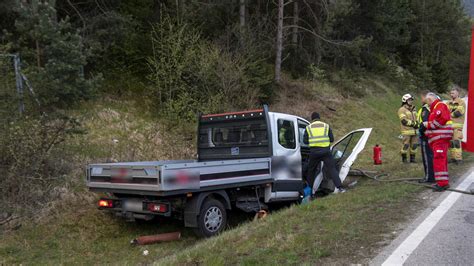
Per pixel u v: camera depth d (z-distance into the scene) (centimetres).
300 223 591
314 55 2134
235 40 1549
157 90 1283
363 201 694
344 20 2386
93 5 1352
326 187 932
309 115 1700
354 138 977
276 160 801
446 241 487
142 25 1388
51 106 920
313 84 2005
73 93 930
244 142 838
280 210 798
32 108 862
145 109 1258
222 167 694
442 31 4344
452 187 784
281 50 1823
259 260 453
